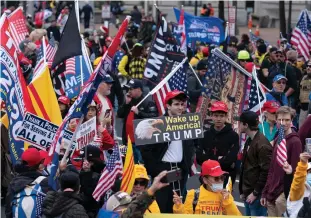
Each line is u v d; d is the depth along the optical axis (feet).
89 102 49.93
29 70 86.53
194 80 88.53
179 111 55.88
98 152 55.62
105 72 49.96
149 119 51.60
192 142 57.36
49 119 61.57
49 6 231.30
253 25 239.71
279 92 76.79
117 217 43.55
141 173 49.16
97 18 254.06
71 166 51.65
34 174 51.03
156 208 48.34
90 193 52.47
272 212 54.85
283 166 50.57
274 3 239.30
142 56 106.11
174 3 244.22
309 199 46.85
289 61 100.78
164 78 71.61
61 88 78.54
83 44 71.56
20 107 60.03
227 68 68.80
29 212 50.08
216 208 49.60
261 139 56.29
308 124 60.90
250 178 56.80
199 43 134.82
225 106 59.00
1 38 58.95
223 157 58.65
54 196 44.47
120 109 74.02
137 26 172.24
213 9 223.92
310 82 92.53
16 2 225.56
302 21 113.29
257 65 121.08
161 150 56.54
